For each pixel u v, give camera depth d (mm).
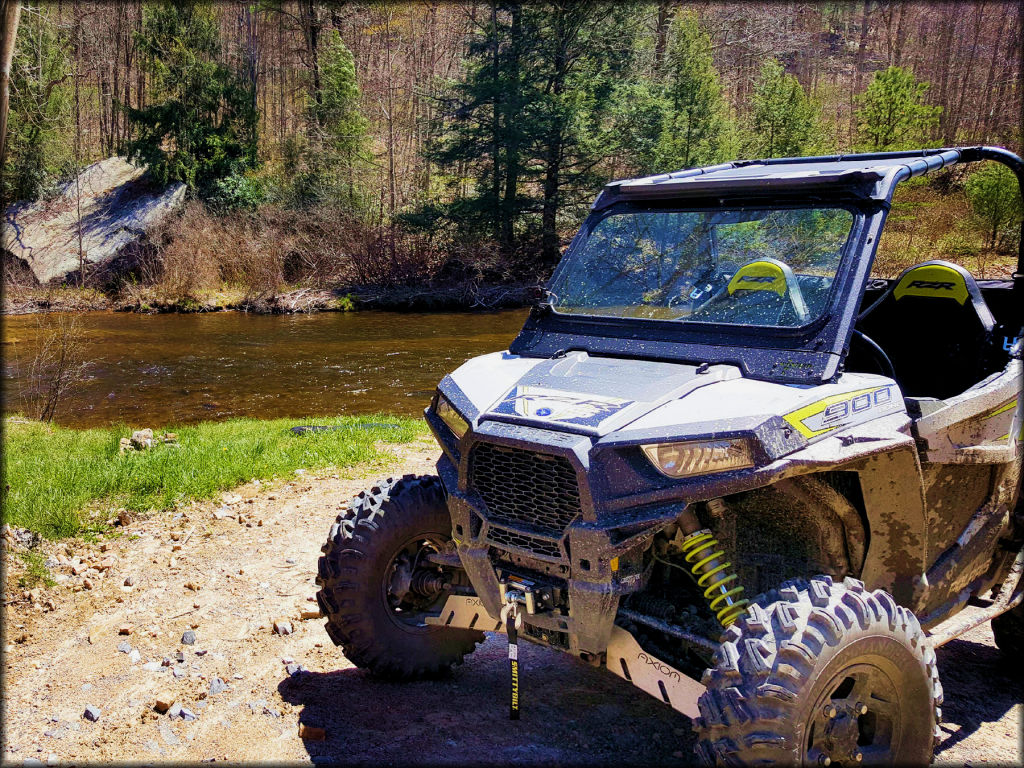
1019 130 42688
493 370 3844
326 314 29266
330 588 4098
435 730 3902
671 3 42000
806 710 2697
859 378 3449
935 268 4629
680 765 3619
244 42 50062
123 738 3842
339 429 10125
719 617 3174
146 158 35656
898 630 2979
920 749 3139
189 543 6328
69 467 7535
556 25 33406
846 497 3395
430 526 4199
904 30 58469
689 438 3002
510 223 35312
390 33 49656
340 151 38281
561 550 3102
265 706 4125
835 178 3592
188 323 26891
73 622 5043
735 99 58656
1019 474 4062
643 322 3826
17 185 34906
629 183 4246
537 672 4555
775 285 3576
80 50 42125
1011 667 4527
